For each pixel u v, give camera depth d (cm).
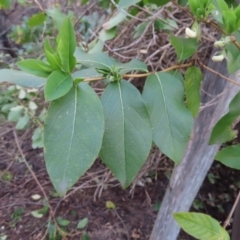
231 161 23
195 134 42
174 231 56
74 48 17
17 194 82
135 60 22
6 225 75
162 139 19
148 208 78
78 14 68
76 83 17
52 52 18
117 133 18
